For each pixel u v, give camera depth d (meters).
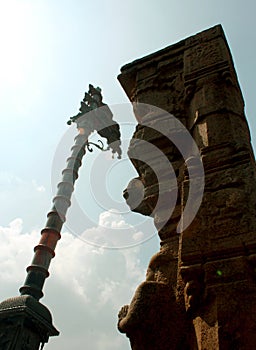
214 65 6.39
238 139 5.19
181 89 6.78
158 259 4.81
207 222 4.39
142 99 7.18
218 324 3.52
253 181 4.52
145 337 3.96
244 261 3.86
